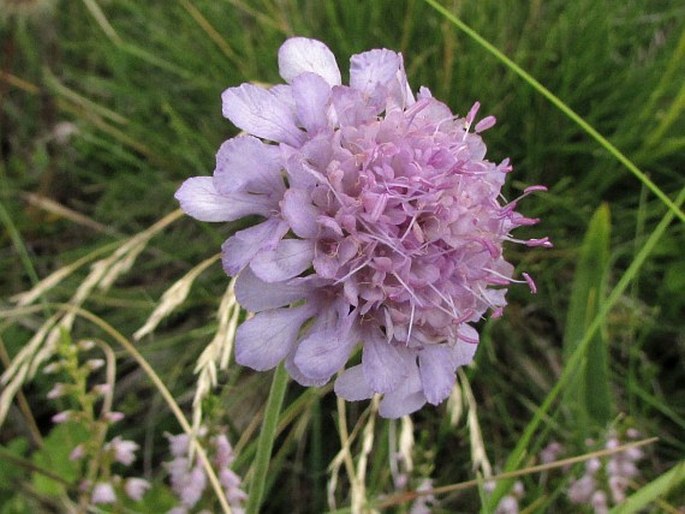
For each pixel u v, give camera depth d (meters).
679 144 0.12
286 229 0.06
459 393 0.10
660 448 0.12
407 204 0.06
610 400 0.11
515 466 0.09
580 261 0.11
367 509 0.09
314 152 0.06
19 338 0.12
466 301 0.07
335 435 0.12
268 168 0.06
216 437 0.09
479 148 0.07
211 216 0.06
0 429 0.12
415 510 0.10
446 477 0.12
